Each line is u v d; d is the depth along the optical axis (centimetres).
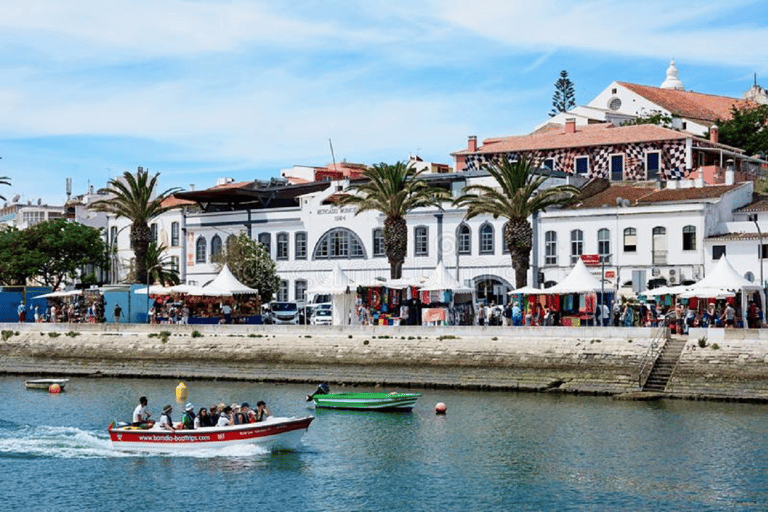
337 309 8775
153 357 8769
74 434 6050
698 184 9906
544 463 5191
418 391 7500
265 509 4544
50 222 13088
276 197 11538
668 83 15938
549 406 6650
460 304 9106
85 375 8850
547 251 9612
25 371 9031
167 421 5644
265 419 5569
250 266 10456
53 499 4719
